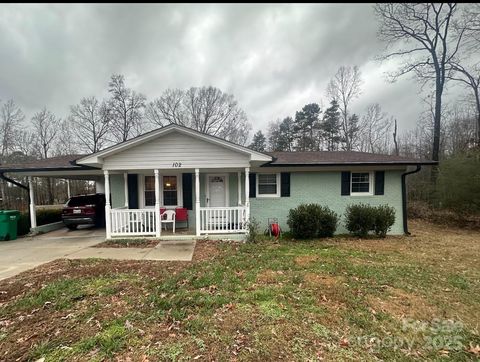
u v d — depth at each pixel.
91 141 28.00
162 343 2.78
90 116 27.77
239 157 8.58
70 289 4.18
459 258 6.42
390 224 9.33
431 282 4.71
